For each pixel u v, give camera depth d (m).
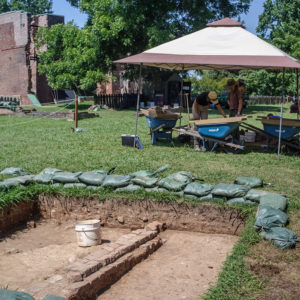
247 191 6.78
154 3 27.31
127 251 5.70
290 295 4.13
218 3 30.09
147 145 11.84
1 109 25.55
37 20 36.94
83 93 40.44
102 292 4.87
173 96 34.09
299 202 6.47
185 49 10.59
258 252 5.11
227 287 4.30
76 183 7.77
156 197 7.05
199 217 6.86
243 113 26.66
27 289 4.88
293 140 11.13
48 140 12.75
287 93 43.81
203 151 10.83
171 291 4.86
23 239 6.77
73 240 6.69
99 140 12.67
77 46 29.64
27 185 7.78
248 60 9.84
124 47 28.52
